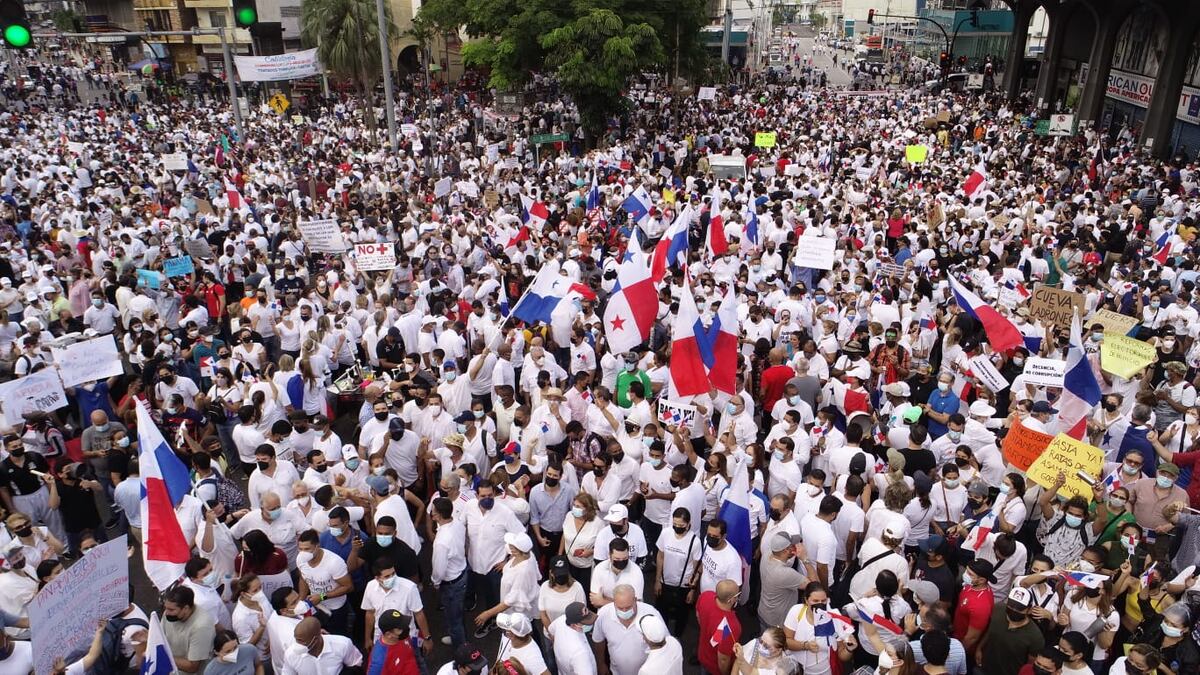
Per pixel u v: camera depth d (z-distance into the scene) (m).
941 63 63.19
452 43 62.44
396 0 59.88
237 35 66.94
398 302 13.52
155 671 5.88
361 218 21.47
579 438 9.39
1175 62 32.06
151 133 38.56
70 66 68.75
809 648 6.29
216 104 51.78
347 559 7.64
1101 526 7.71
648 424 9.36
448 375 10.86
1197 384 11.27
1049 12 48.22
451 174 30.39
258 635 6.76
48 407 10.59
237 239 18.66
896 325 11.90
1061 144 32.72
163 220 20.80
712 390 9.61
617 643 6.54
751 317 12.71
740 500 7.54
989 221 20.72
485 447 9.48
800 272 16.78
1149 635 6.67
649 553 9.10
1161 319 13.72
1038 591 6.79
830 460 8.81
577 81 34.16
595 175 24.64
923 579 7.13
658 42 35.28
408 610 7.00
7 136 35.88
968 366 10.75
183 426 9.66
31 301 14.66
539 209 19.70
